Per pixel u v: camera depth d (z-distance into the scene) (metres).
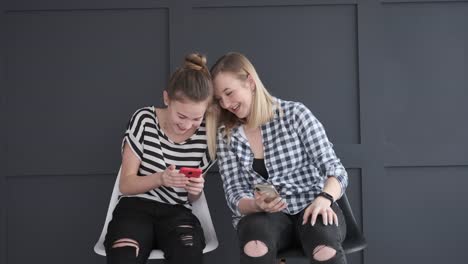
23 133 2.54
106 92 2.55
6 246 2.53
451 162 2.54
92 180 2.55
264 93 2.11
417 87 2.55
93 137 2.55
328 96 2.56
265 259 1.78
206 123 2.12
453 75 2.55
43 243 2.54
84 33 2.55
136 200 2.08
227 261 2.55
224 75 2.04
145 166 2.11
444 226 2.55
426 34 2.55
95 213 2.55
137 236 1.91
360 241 2.07
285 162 2.09
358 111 2.55
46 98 2.54
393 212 2.55
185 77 2.00
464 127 2.55
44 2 2.53
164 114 2.15
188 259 1.89
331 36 2.56
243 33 2.55
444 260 2.55
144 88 2.55
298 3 2.55
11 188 2.54
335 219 1.84
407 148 2.54
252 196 2.05
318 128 2.08
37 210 2.54
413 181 2.55
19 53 2.54
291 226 2.00
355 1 2.54
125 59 2.55
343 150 2.55
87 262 2.54
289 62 2.56
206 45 2.54
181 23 2.54
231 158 2.12
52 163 2.54
